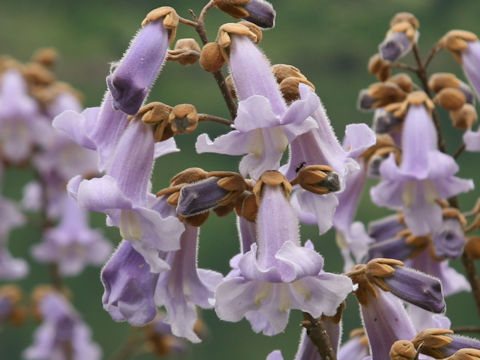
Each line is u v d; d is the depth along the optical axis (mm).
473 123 965
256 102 707
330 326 758
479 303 958
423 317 874
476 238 950
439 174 912
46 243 1400
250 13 752
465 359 738
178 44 776
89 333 1418
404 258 942
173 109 736
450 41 932
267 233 719
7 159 1374
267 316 710
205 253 1842
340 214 939
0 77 1370
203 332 1226
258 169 724
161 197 744
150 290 728
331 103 1832
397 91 962
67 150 1370
